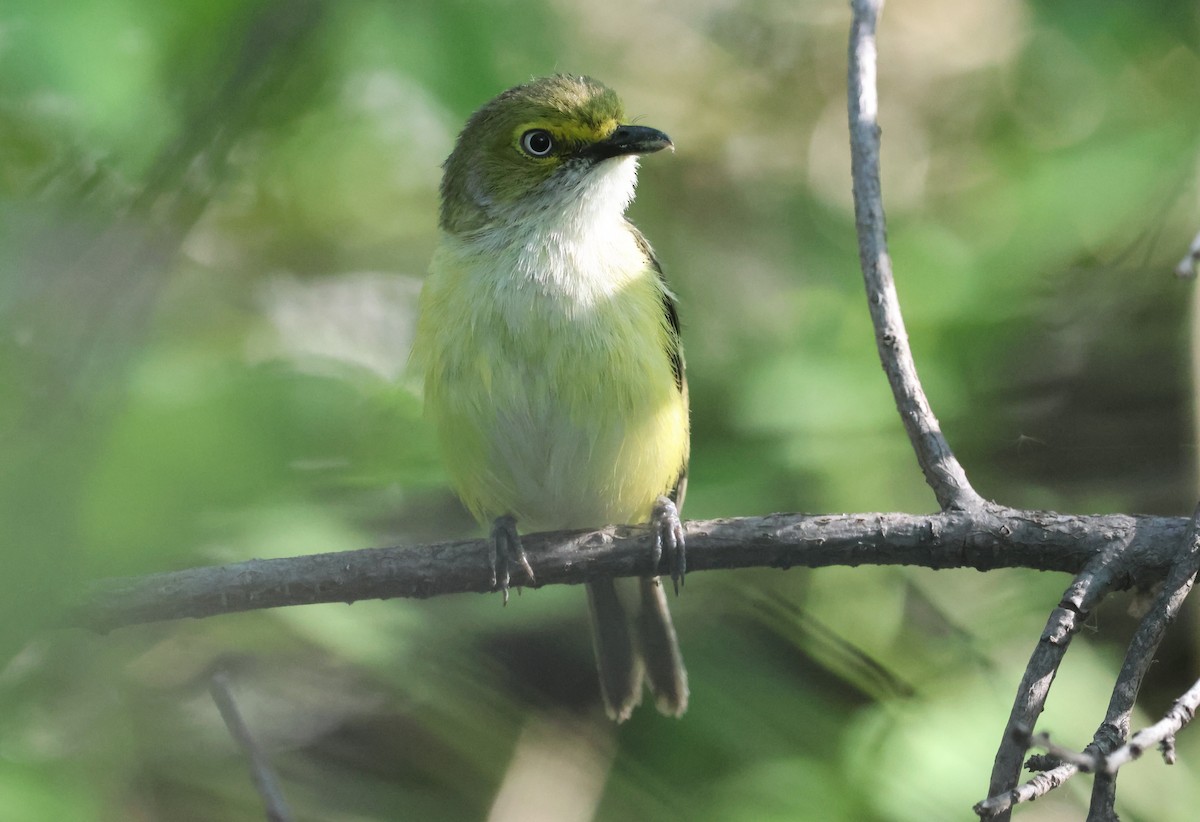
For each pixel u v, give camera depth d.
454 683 11.98
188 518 4.73
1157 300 13.24
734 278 14.65
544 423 8.67
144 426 4.85
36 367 4.98
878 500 11.95
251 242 12.94
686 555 7.41
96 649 10.01
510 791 11.66
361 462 8.27
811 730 11.76
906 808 10.60
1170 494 12.83
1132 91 13.41
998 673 11.46
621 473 8.84
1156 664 12.01
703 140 15.65
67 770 9.12
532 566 7.64
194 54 8.61
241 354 8.35
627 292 8.77
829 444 12.12
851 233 14.84
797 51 15.91
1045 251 13.02
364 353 13.08
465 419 8.73
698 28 15.85
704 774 11.69
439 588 7.56
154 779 11.17
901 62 15.63
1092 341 13.29
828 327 12.64
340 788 11.97
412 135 13.02
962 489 7.05
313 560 7.36
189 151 7.25
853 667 11.66
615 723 12.12
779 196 15.29
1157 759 11.25
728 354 13.31
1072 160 13.24
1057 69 13.70
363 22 10.45
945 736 10.93
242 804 11.60
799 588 12.11
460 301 8.77
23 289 5.97
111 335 5.49
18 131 8.30
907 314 12.65
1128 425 13.18
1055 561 6.89
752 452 12.22
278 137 11.63
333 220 13.41
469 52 10.63
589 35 15.40
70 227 6.65
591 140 8.97
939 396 12.41
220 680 5.59
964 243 13.29
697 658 12.18
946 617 11.87
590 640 12.73
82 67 8.36
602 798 11.66
